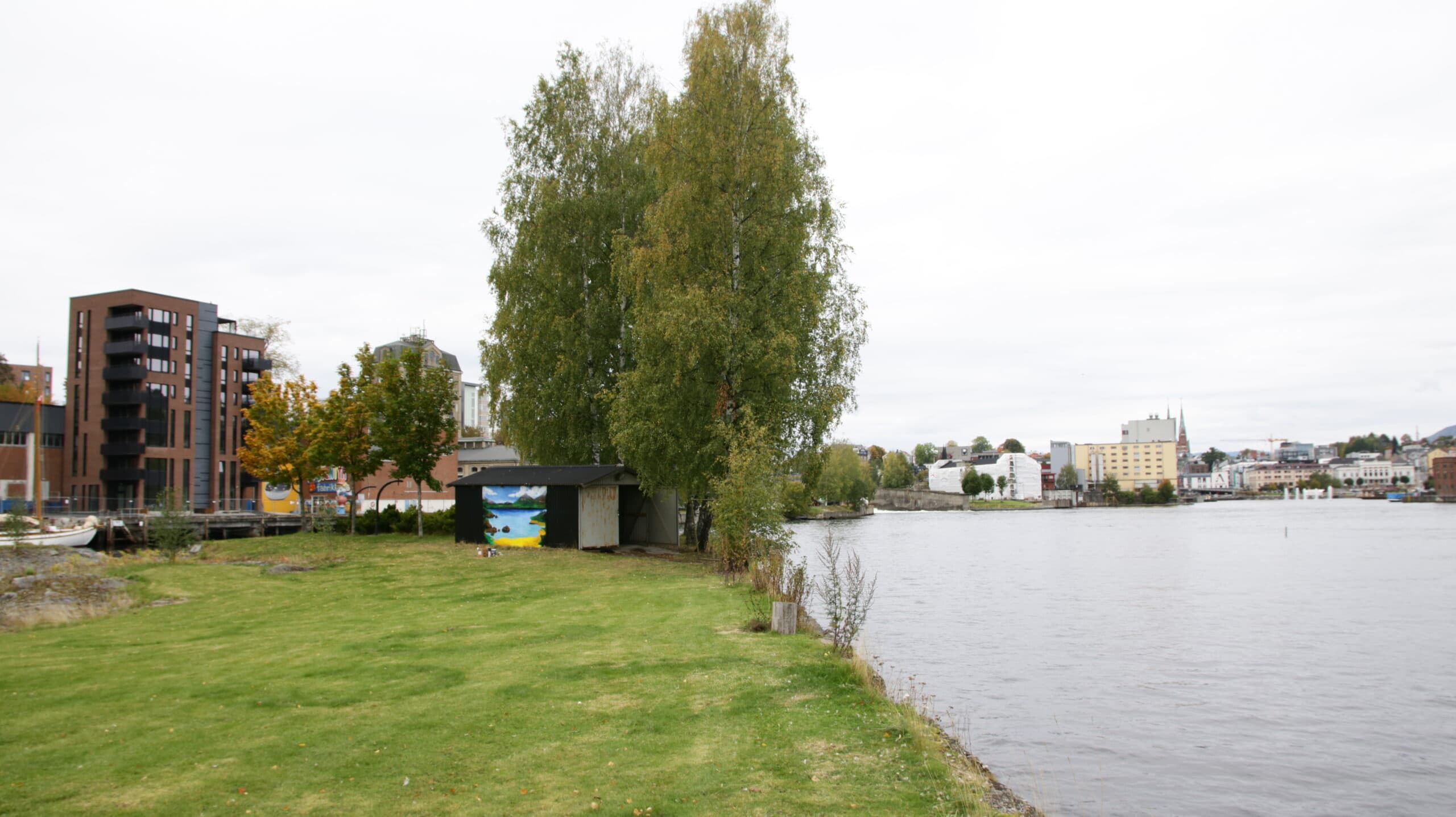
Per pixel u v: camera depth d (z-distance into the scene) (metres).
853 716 12.19
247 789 9.34
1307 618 35.81
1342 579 51.19
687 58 35.59
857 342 35.47
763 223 33.97
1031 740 18.27
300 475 44.53
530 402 40.22
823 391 34.34
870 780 9.72
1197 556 68.69
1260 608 38.59
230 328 102.56
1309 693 22.86
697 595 24.56
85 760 10.36
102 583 29.14
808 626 20.27
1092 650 28.14
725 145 33.59
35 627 22.20
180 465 87.81
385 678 14.54
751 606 21.81
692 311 31.88
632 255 34.81
